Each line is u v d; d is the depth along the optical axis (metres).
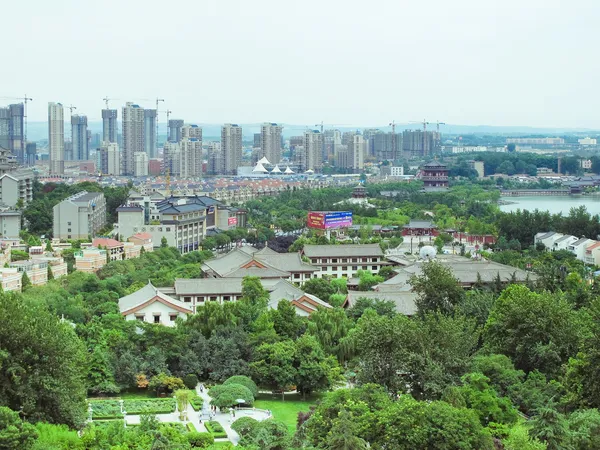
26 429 191.12
